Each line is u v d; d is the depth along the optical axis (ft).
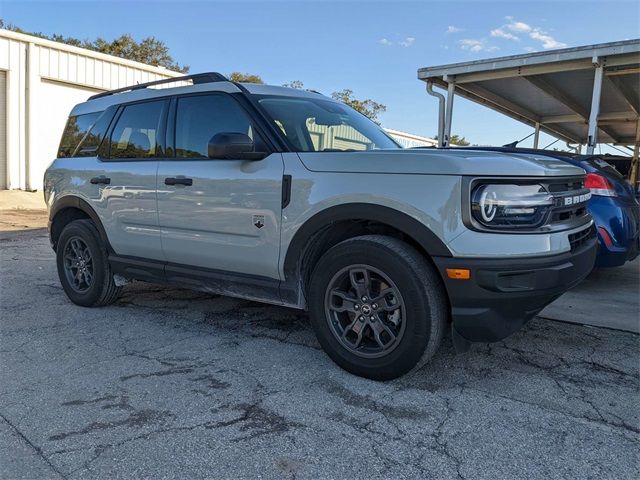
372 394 9.78
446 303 9.82
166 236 13.29
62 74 56.85
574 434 8.42
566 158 17.72
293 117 12.37
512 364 11.33
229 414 9.02
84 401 9.49
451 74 35.68
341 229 11.07
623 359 11.73
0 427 8.55
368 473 7.35
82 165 15.69
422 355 9.67
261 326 13.96
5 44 52.13
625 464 7.59
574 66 31.83
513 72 34.17
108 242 14.96
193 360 11.50
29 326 13.93
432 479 7.23
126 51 147.74
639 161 38.09
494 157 9.68
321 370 10.92
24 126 54.49
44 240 30.68
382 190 9.75
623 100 46.96
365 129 14.19
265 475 7.29
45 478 7.19
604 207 16.87
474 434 8.39
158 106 14.10
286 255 11.06
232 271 12.22
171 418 8.87
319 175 10.55
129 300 16.66
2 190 53.42
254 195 11.40
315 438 8.25
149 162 13.78
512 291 9.05
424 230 9.34
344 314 10.82
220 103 12.68
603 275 21.20
